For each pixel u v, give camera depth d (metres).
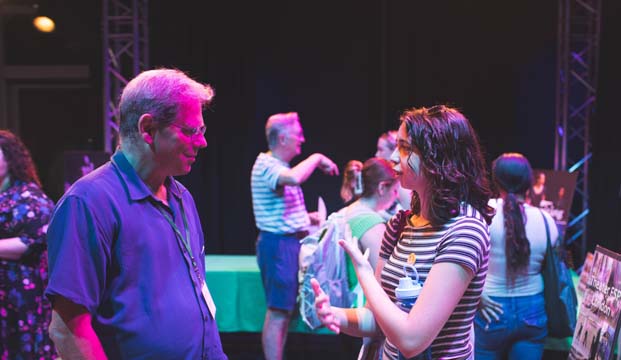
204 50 4.96
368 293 1.42
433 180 1.42
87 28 5.33
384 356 1.56
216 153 5.04
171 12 4.93
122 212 1.37
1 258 2.63
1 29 5.56
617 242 2.88
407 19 4.89
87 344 1.30
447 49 4.89
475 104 4.93
